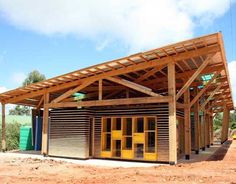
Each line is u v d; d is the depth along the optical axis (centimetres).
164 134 1224
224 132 2969
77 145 1388
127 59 1191
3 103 1678
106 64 1230
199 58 1265
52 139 1478
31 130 1922
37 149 1875
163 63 1194
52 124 1495
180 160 1307
